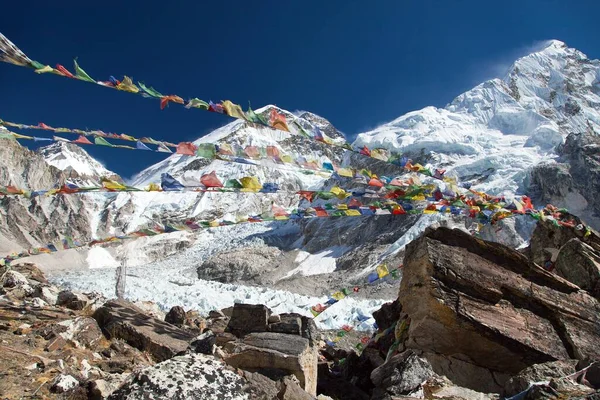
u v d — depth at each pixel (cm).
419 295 968
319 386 1025
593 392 652
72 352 825
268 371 801
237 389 515
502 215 1302
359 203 1050
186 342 955
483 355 947
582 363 799
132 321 993
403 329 1041
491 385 945
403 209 1100
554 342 954
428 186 1072
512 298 977
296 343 855
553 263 1288
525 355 940
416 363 773
